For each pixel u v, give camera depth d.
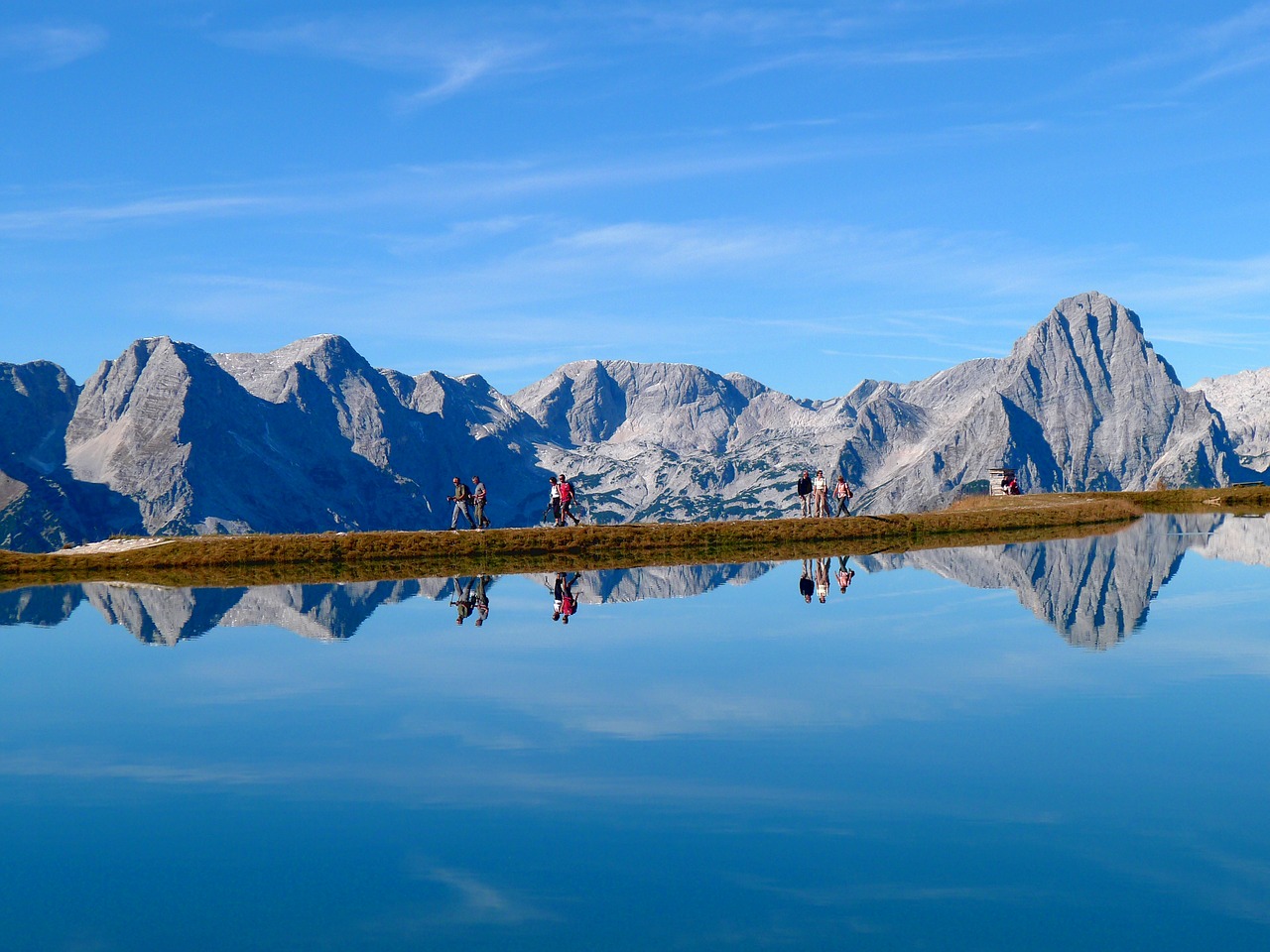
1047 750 16.48
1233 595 33.81
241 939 10.79
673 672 23.47
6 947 10.73
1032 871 11.96
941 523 72.12
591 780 15.66
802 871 12.13
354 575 50.19
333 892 11.99
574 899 11.56
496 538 63.75
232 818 14.44
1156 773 15.21
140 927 11.11
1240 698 19.44
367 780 15.97
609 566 52.66
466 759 16.97
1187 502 94.25
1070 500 91.06
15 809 14.97
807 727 18.28
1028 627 28.59
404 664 25.33
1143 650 24.53
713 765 16.23
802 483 76.25
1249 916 10.71
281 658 26.58
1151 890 11.39
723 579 44.22
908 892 11.51
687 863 12.49
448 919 11.14
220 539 63.19
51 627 33.06
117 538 69.31
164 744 18.33
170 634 31.05
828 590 39.03
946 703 19.66
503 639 29.02
